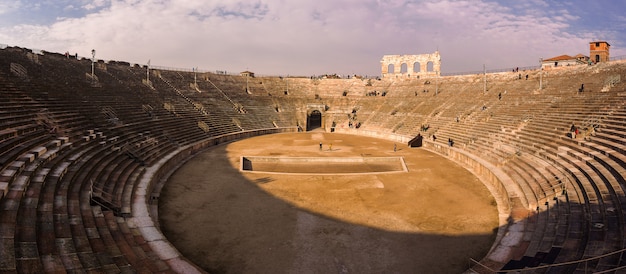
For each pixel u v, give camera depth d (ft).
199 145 152.97
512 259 54.13
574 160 84.58
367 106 264.52
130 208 71.67
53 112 101.91
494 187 99.35
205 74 264.31
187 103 206.28
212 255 59.57
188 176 107.45
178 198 87.15
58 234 46.47
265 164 136.15
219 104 231.30
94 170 79.92
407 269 55.98
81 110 117.60
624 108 107.04
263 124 235.81
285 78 300.61
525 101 166.71
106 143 100.53
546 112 139.64
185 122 175.52
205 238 65.72
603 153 81.15
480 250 62.08
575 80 166.81
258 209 80.89
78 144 88.79
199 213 77.82
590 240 48.34
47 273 37.04
